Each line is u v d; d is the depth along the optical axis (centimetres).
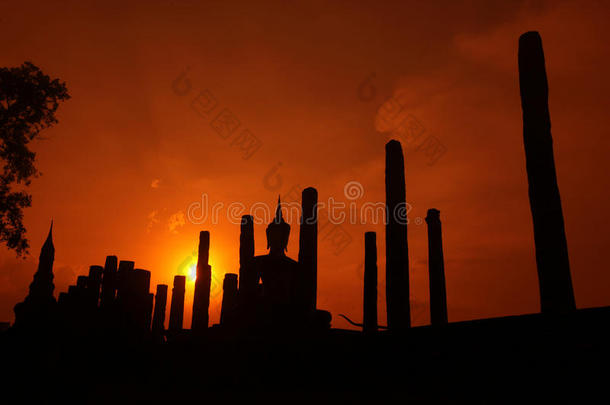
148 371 1541
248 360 1269
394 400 868
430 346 933
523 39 1134
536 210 1018
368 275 1675
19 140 2141
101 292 2345
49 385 1404
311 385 1114
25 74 2141
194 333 1514
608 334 706
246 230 1923
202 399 1091
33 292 2112
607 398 678
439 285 1631
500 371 809
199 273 2125
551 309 942
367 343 1055
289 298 1513
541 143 1045
